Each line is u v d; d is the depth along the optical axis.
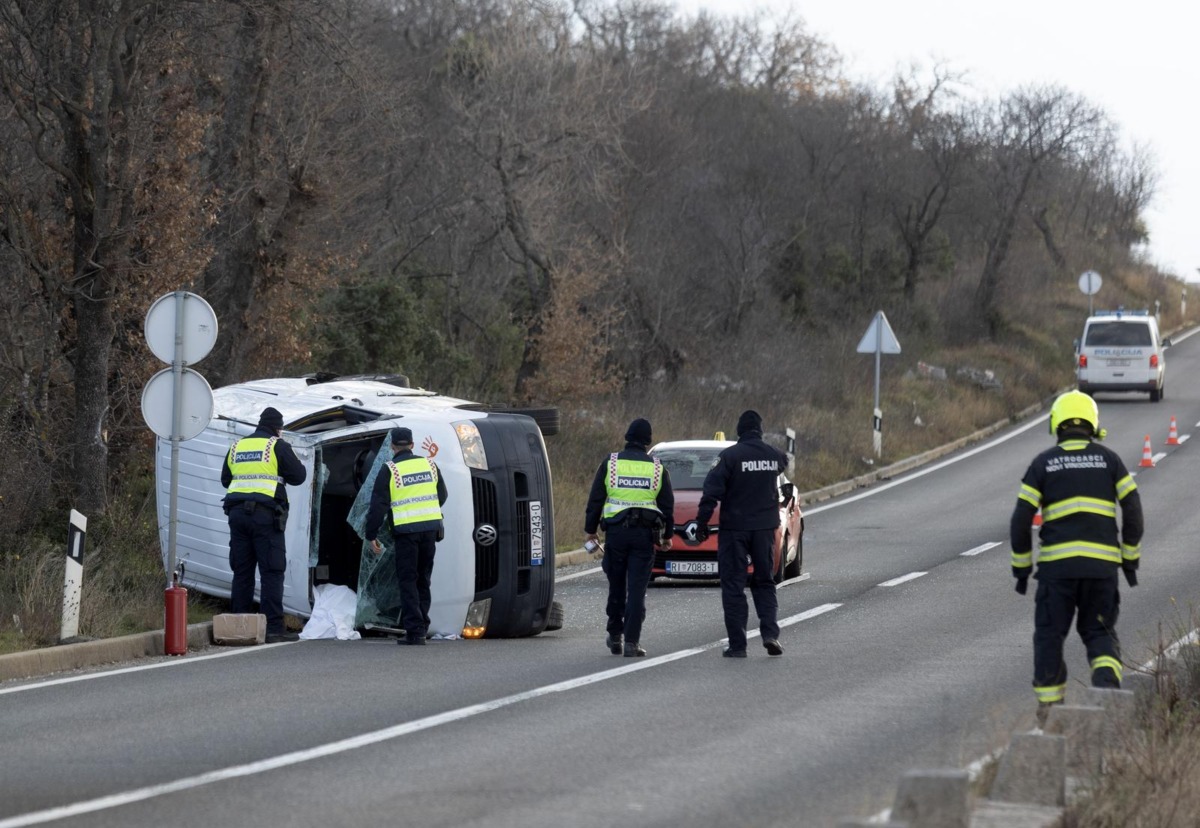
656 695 24.08
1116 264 192.62
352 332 69.81
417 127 81.62
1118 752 17.83
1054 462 21.08
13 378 45.00
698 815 15.98
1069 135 132.88
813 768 18.44
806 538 53.88
